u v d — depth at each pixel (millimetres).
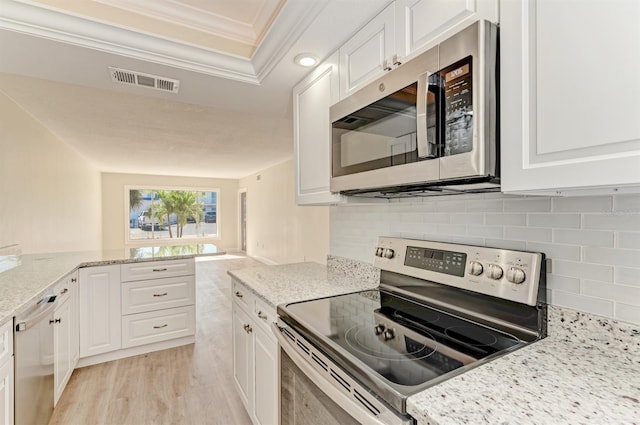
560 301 1003
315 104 1723
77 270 2477
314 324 1182
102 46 1521
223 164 6957
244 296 1923
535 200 1079
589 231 944
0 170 2734
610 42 627
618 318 882
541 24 735
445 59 904
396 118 1090
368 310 1351
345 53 1465
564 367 823
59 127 3855
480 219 1260
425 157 940
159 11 1627
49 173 3984
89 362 2617
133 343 2770
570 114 685
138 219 8852
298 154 1917
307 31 1396
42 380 1689
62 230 4539
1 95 2750
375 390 779
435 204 1456
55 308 1910
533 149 753
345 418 913
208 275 6227
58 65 1681
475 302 1199
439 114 919
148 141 4652
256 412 1693
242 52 1849
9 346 1343
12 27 1357
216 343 3074
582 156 671
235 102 2260
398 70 1075
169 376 2459
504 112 809
